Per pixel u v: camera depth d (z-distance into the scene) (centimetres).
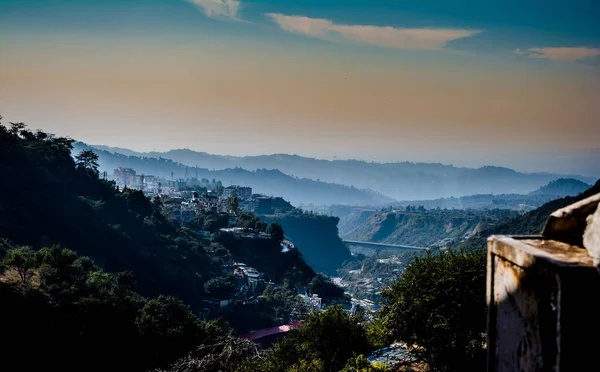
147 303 3781
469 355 1262
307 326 1792
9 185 6281
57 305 3278
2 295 3170
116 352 3122
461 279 1236
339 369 1634
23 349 2875
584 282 326
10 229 5509
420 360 1391
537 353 357
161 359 3078
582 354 326
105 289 3750
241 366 1838
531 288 367
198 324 3588
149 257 6838
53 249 4006
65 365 2933
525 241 416
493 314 426
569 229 406
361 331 1748
